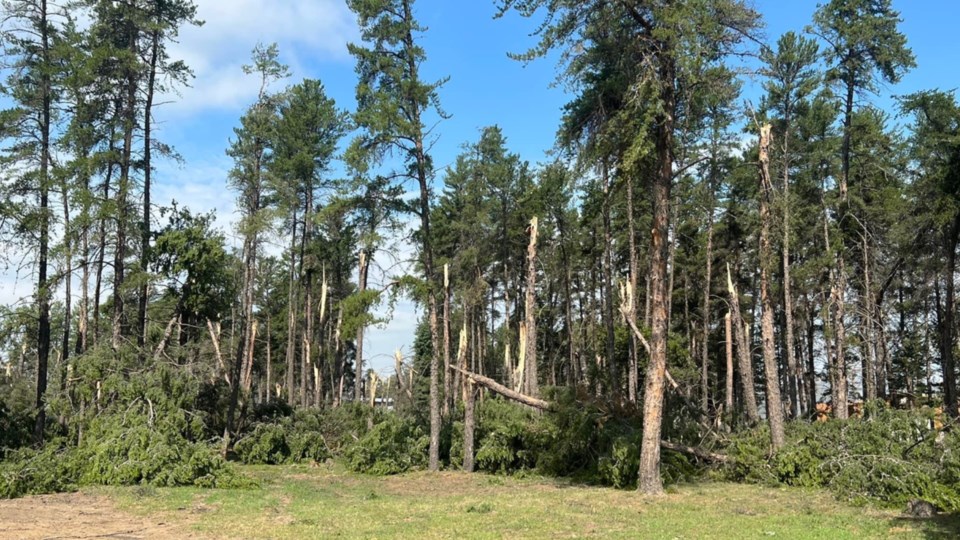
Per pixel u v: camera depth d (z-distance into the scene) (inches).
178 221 995.3
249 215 1066.1
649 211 1224.8
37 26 876.6
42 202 860.0
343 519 477.7
